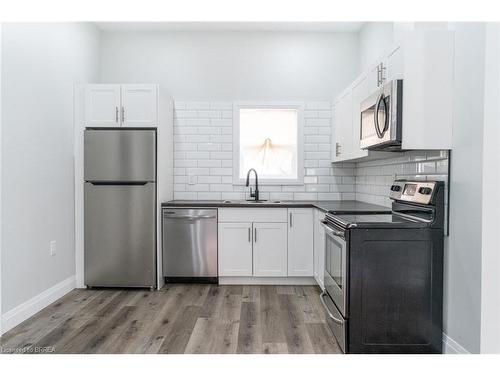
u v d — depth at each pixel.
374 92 2.40
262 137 4.18
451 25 2.12
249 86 4.14
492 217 1.81
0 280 2.44
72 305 2.99
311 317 2.71
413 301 2.06
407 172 2.68
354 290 2.04
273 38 4.13
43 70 2.98
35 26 2.86
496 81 1.79
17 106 2.64
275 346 2.23
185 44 4.14
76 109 3.47
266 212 3.50
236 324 2.58
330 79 4.12
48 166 3.04
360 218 2.29
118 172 3.41
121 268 3.43
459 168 2.01
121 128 3.48
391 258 2.05
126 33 4.15
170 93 4.03
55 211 3.15
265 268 3.52
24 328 2.52
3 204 2.48
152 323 2.60
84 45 3.73
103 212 3.43
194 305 2.98
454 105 2.08
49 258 3.05
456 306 2.01
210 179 4.10
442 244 2.07
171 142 3.96
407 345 2.06
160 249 3.51
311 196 4.10
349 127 3.30
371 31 3.68
